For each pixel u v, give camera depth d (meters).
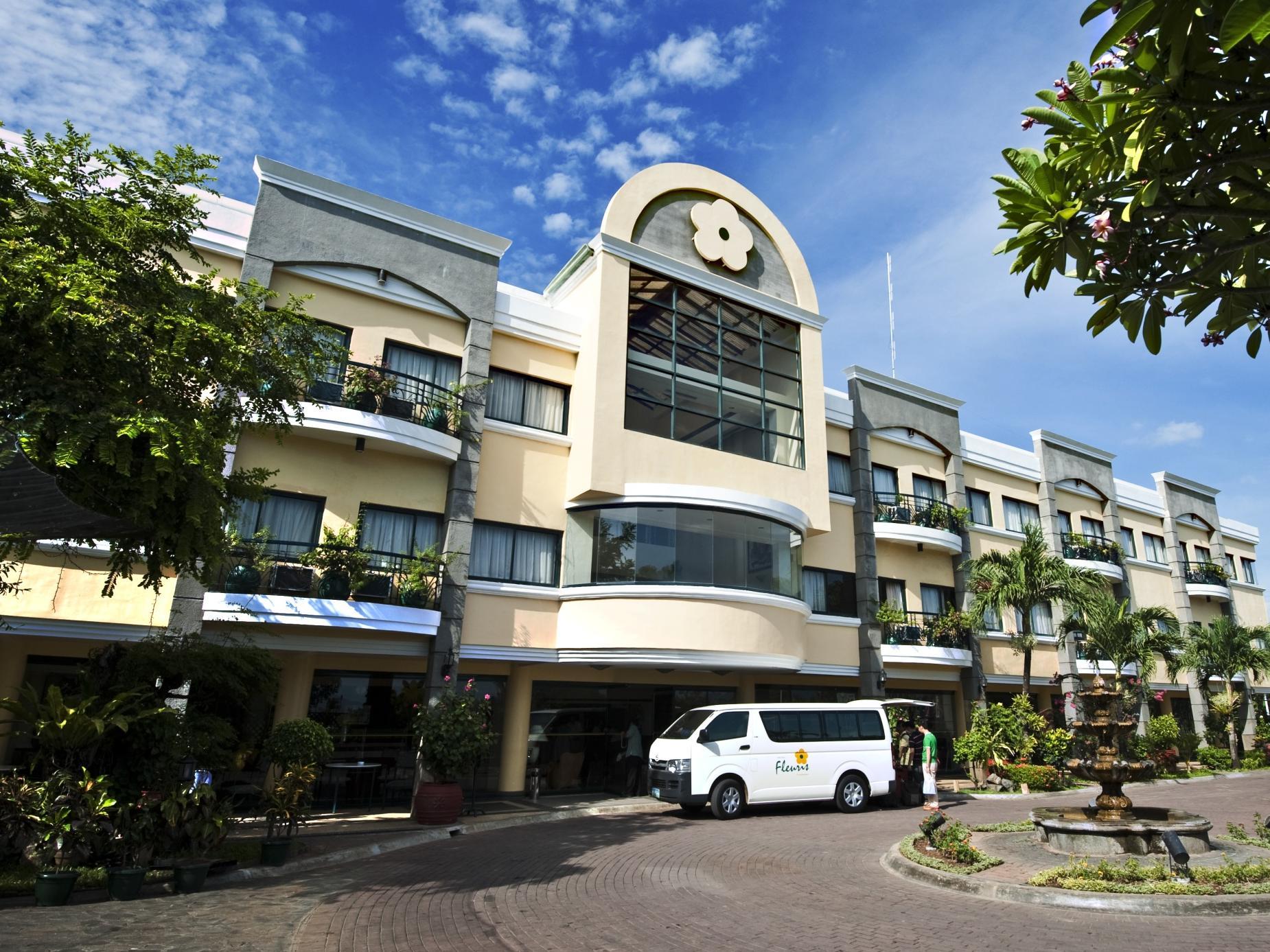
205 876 8.30
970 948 6.54
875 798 16.28
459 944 6.54
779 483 19.30
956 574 24.52
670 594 16.34
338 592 13.67
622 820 14.18
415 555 15.20
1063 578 20.98
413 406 15.48
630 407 17.86
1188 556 34.38
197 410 8.75
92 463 7.69
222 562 10.34
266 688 11.64
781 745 15.02
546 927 7.11
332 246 15.36
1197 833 9.73
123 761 9.51
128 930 6.56
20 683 12.58
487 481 16.64
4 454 6.05
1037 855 9.88
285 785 10.00
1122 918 7.47
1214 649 28.09
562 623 16.75
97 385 7.55
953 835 9.89
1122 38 4.12
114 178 10.88
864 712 16.17
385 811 14.73
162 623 12.59
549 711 17.47
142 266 8.82
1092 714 10.88
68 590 12.16
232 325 9.53
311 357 11.18
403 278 16.03
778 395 20.27
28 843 8.34
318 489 14.72
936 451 25.52
